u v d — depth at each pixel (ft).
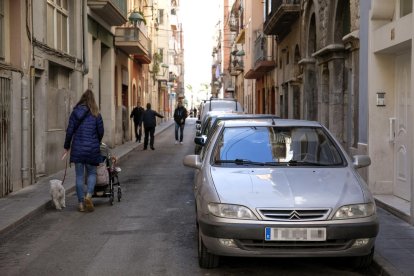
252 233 18.20
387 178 33.50
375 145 33.58
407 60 31.14
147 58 105.70
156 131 123.03
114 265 21.30
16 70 38.19
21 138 39.50
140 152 75.00
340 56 48.65
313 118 63.36
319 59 54.65
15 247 24.38
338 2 47.60
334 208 18.47
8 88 36.76
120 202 35.83
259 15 127.95
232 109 74.79
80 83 58.23
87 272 20.40
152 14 139.44
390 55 33.37
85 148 31.60
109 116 77.36
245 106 159.22
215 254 19.22
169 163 60.85
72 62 55.01
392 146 33.40
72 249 23.88
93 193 33.96
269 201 18.56
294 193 18.94
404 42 28.43
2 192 35.37
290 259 21.85
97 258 22.34
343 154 22.54
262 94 120.06
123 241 25.23
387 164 33.47
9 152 36.73
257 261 21.58
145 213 32.01
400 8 32.07
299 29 70.33
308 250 18.37
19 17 39.17
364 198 19.10
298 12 69.82
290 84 78.69
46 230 27.71
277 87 95.30
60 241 25.38
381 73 33.45
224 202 18.71
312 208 18.40
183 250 23.50
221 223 18.47
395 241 23.16
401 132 31.83
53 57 47.88
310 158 22.33
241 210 18.45
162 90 191.62
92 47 67.77
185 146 85.81
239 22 168.35
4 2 37.96
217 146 23.09
